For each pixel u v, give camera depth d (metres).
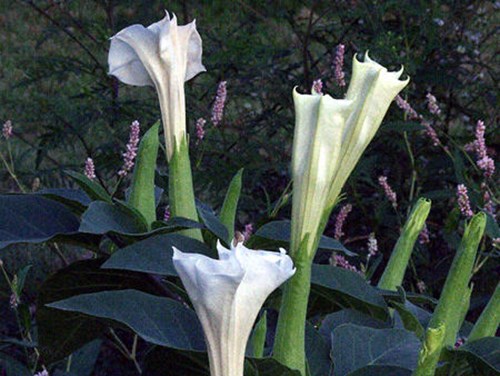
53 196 0.81
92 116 1.62
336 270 0.76
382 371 0.64
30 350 1.31
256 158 1.64
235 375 0.52
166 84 0.77
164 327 0.64
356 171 1.53
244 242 0.83
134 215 0.77
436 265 1.56
